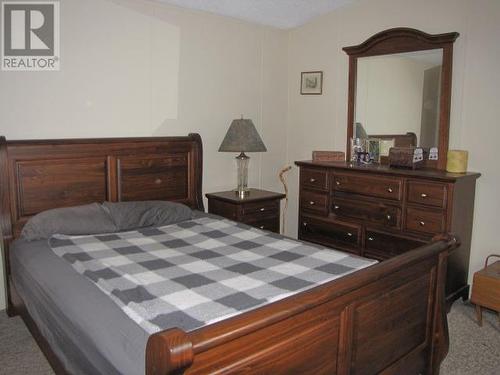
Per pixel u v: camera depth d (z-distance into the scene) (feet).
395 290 6.31
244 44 13.57
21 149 9.56
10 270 9.43
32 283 7.67
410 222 10.73
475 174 10.50
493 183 10.72
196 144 12.39
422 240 10.55
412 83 11.69
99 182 10.73
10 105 9.70
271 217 12.82
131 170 11.22
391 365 6.48
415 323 6.88
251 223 12.30
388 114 12.28
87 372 5.51
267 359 4.65
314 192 12.84
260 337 4.53
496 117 10.52
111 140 10.81
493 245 10.87
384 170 11.03
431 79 11.32
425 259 6.57
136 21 11.26
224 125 13.44
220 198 12.41
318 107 14.16
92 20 10.55
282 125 15.02
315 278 6.72
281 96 14.84
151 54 11.62
